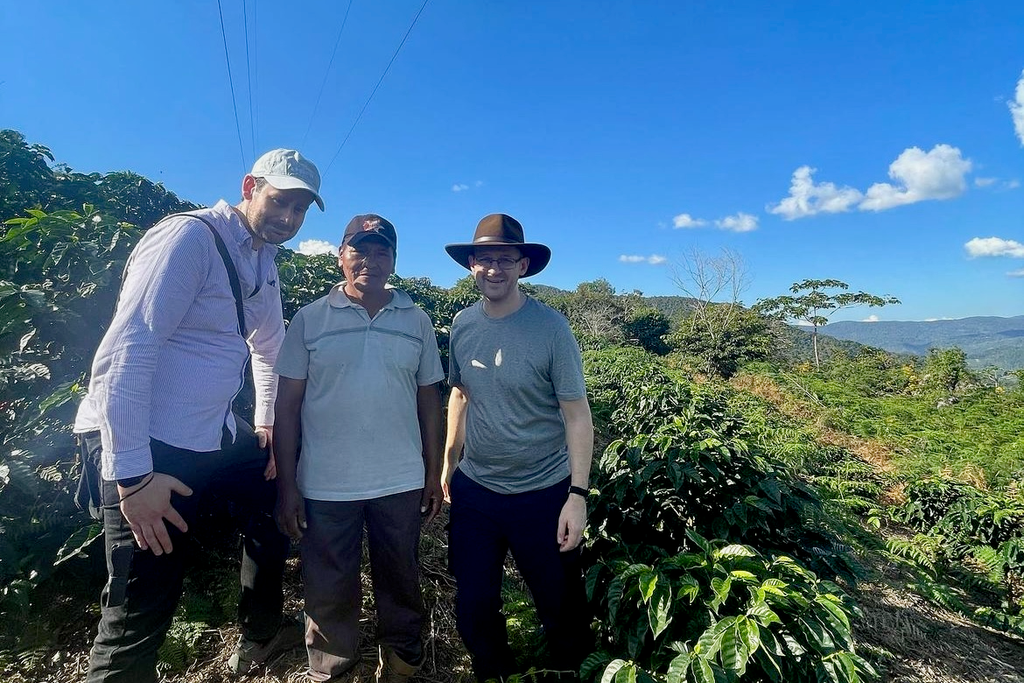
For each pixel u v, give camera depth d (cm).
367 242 180
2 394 219
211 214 172
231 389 176
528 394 199
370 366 186
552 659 213
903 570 457
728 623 172
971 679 307
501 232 196
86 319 241
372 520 192
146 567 163
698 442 263
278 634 213
